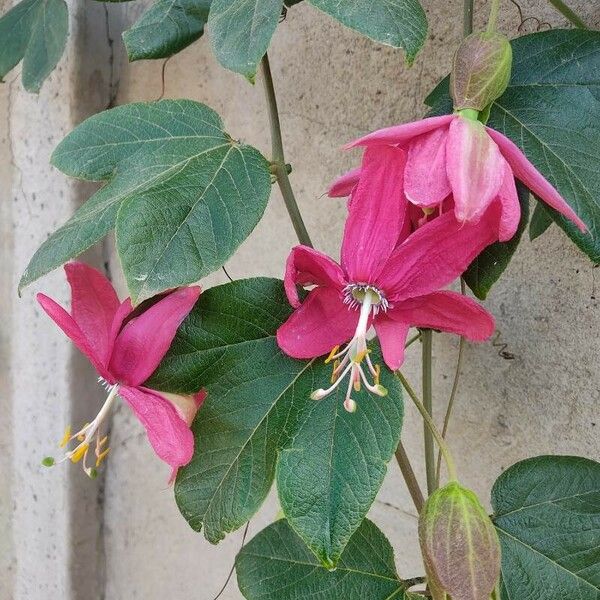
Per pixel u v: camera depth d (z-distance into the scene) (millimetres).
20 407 1076
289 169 644
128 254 537
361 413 570
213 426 590
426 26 539
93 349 567
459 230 537
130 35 698
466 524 556
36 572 1120
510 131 578
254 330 599
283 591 650
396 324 571
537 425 724
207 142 595
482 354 747
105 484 1099
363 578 642
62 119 932
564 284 701
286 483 561
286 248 849
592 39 582
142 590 1088
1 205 1031
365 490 557
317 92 801
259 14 559
